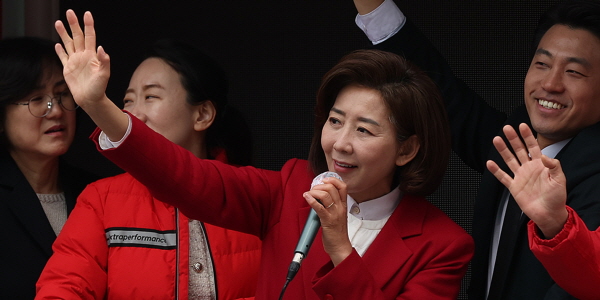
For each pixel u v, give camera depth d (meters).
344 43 14.20
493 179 8.95
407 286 7.14
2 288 9.87
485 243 8.88
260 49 14.24
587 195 7.52
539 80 8.41
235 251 9.58
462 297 14.10
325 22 14.23
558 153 8.44
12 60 10.20
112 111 6.57
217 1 14.20
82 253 9.16
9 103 10.24
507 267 8.13
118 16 14.01
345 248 6.70
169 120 10.09
